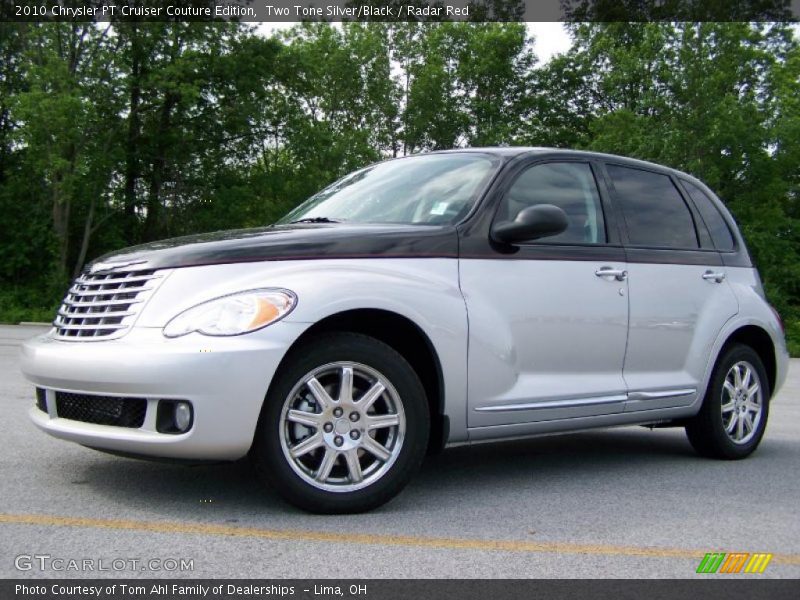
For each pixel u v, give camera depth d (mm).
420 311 4320
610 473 5449
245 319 3861
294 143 36562
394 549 3594
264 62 34312
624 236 5465
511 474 5324
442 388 4434
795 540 3926
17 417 6664
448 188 4977
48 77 28016
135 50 31062
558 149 5391
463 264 4590
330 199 5496
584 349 5074
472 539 3779
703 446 6027
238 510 4121
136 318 3949
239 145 36156
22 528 3760
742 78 35844
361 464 4203
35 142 28500
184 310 3893
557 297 4934
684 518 4285
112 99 30047
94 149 30500
